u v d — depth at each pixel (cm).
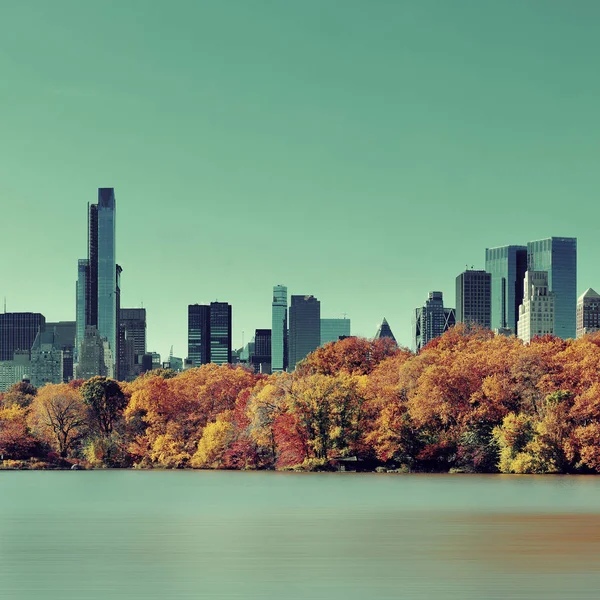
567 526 7250
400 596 4478
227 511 8875
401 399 16875
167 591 4647
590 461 14375
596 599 4381
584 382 15325
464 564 5359
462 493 10812
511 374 16025
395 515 8256
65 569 5278
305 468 16462
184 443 19988
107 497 11056
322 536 6712
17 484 14188
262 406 17775
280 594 4553
